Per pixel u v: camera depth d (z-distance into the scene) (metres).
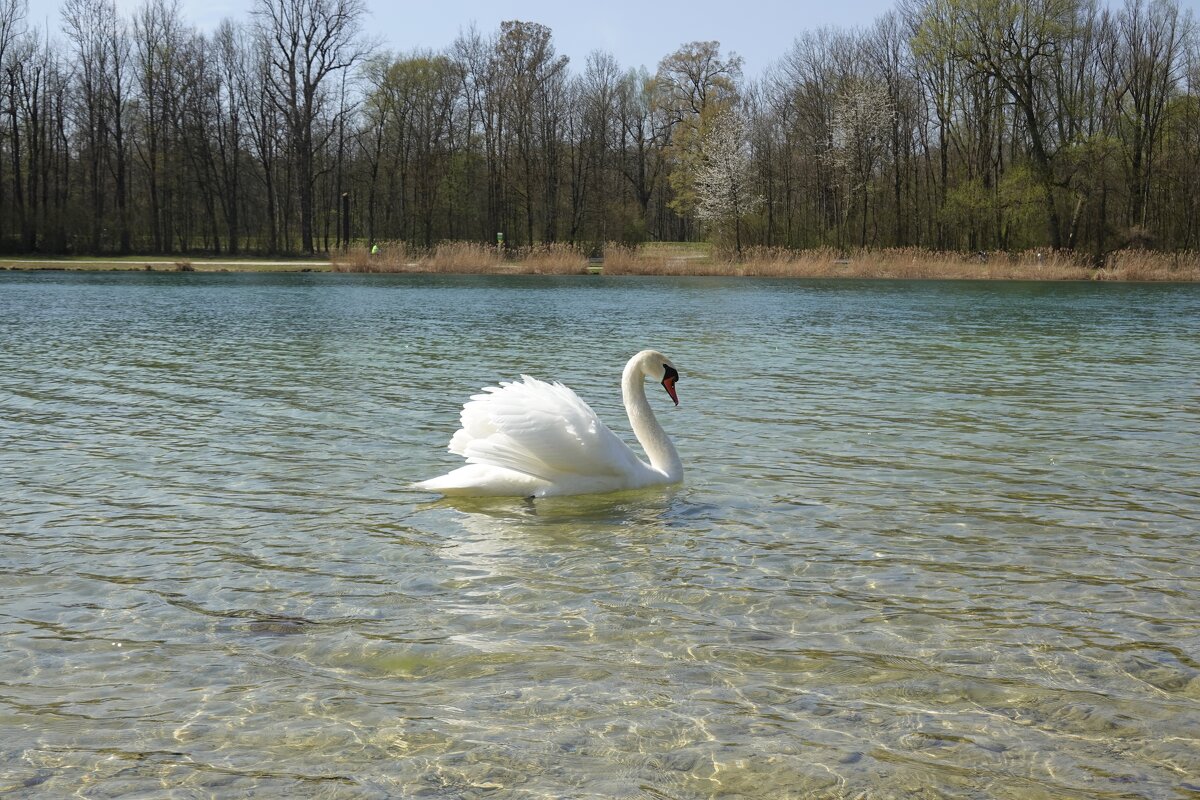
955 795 3.70
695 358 16.52
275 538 6.66
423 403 11.76
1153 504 7.55
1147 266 50.34
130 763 3.90
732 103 76.06
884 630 5.16
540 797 3.68
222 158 72.50
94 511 7.26
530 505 7.47
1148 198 62.59
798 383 13.62
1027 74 58.19
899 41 67.31
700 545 6.53
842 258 65.50
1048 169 58.78
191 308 27.42
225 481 8.14
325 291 36.66
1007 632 5.14
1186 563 6.21
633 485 7.87
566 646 4.95
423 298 32.81
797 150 71.62
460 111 75.69
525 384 7.99
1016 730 4.16
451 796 3.69
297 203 85.44
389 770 3.85
